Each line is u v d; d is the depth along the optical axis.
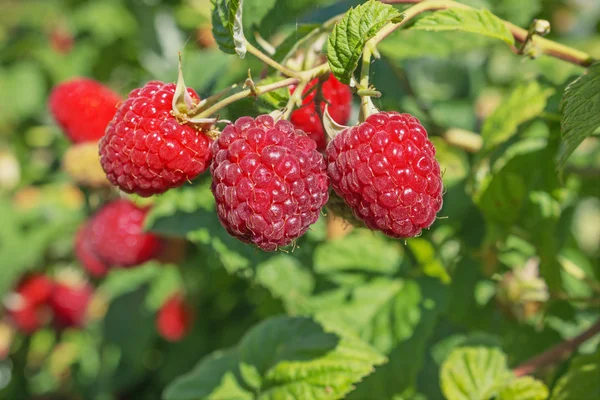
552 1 0.41
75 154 0.35
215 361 0.28
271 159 0.22
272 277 0.30
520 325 0.30
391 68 0.34
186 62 0.32
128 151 0.23
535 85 0.28
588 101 0.23
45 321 0.49
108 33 0.49
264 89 0.22
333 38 0.22
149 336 0.45
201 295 0.44
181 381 0.28
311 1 0.33
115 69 0.50
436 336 0.32
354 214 0.23
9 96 0.52
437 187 0.22
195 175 0.24
